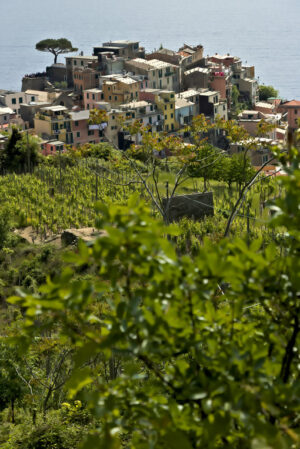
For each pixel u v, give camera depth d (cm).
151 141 4019
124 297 568
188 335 536
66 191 7381
